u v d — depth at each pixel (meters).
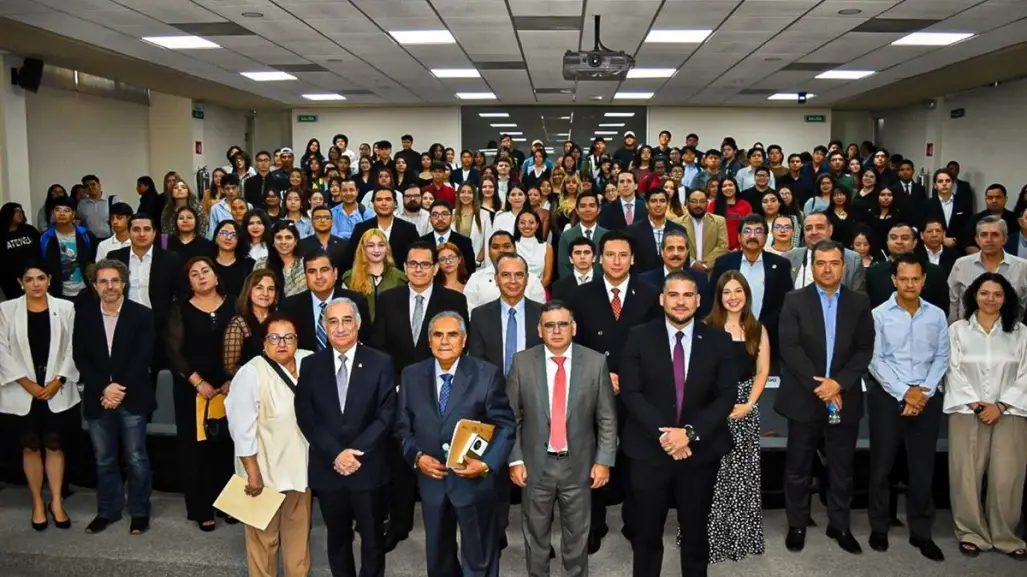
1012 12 7.79
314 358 3.63
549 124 17.64
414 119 17.78
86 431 5.07
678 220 6.56
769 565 4.01
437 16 8.09
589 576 3.93
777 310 4.85
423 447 3.51
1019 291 4.82
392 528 4.26
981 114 13.39
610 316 4.21
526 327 4.09
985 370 4.07
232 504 3.65
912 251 4.98
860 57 10.49
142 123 14.59
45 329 4.46
